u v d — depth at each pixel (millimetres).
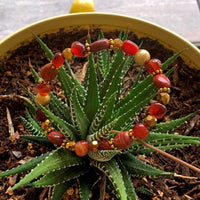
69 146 162
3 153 223
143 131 152
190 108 255
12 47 253
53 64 169
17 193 208
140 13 334
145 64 174
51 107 195
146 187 217
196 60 250
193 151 236
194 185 220
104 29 267
